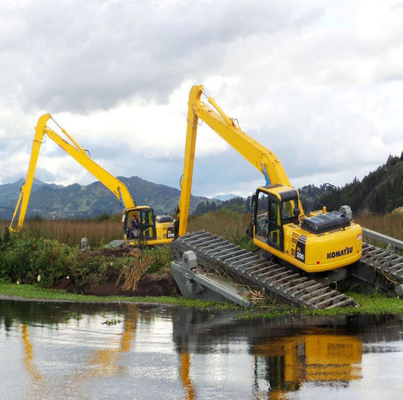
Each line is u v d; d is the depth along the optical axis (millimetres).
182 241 19078
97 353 11211
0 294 19531
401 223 25062
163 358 10719
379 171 76938
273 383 8961
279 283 16328
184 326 13805
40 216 43281
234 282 17578
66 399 8562
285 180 18844
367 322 13430
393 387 8555
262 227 18000
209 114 21906
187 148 23281
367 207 69000
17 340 12461
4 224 37562
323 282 16875
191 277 17234
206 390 8773
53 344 12047
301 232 16109
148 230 27609
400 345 11008
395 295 16750
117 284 19531
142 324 14195
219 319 14602
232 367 9938
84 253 21406
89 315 15625
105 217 48562
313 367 9703
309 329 12836
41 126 31422
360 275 17406
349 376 9133
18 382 9383
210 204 63562
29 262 22156
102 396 8633
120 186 29172
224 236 24953
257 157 19625
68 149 30469
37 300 18438
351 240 16031
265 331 12820
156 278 19234
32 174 31938
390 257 17625
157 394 8664
